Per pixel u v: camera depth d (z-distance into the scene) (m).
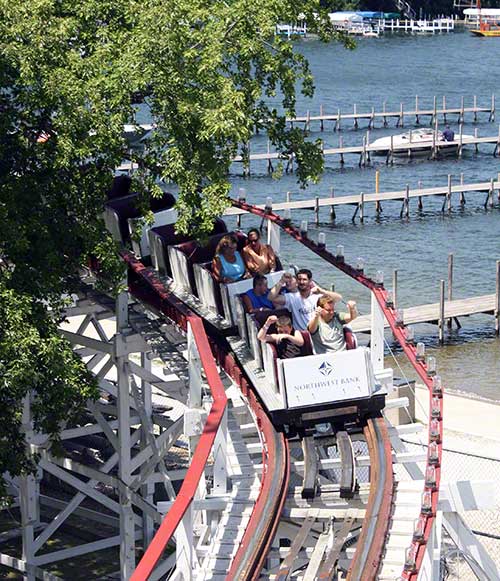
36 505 34.28
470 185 91.12
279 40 30.59
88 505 36.38
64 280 27.66
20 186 26.12
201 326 25.77
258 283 27.50
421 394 42.91
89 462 36.56
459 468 34.69
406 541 21.28
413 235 83.06
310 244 31.34
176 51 27.41
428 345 59.22
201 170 27.59
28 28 26.80
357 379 24.64
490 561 23.02
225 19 29.17
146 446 31.73
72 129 26.19
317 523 23.17
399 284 69.94
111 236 27.14
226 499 23.38
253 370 26.36
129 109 26.97
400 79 164.00
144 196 28.53
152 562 18.69
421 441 34.00
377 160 111.06
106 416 39.94
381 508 21.62
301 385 24.38
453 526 22.88
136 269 30.16
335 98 145.88
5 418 24.75
